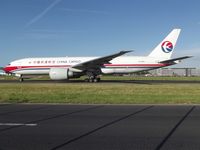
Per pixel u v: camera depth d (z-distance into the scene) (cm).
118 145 972
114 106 2077
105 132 1174
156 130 1205
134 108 1948
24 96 2728
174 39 5684
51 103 2288
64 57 5647
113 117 1551
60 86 4056
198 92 3161
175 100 2412
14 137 1091
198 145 966
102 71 5506
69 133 1159
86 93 3034
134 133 1152
